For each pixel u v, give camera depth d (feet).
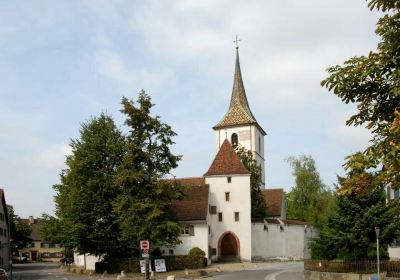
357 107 32.07
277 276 133.18
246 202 220.02
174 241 170.30
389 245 109.70
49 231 228.43
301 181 295.07
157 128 170.60
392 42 29.73
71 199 177.17
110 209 175.63
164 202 164.35
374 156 28.45
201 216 206.49
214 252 217.56
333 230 108.27
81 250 177.17
